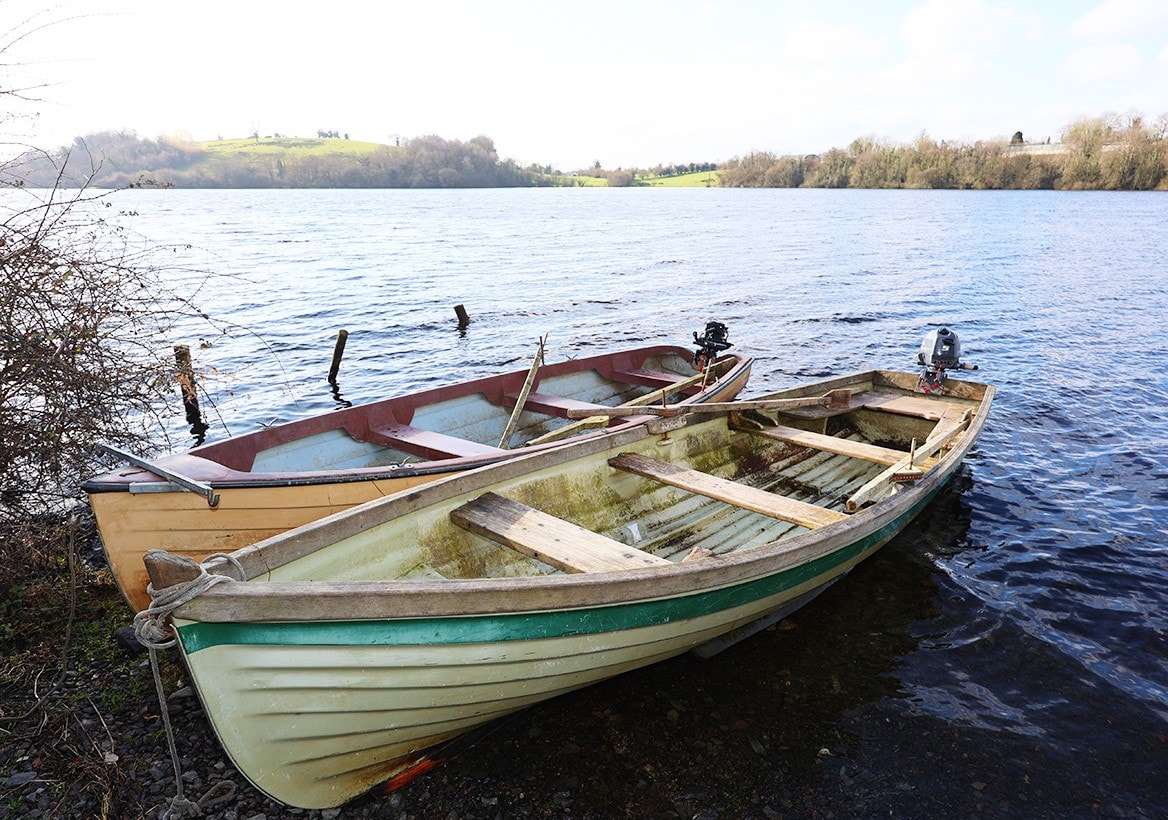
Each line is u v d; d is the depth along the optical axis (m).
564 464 5.71
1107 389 12.18
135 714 4.38
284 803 3.61
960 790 4.02
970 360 14.23
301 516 5.21
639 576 3.84
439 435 6.54
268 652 3.11
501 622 3.53
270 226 52.88
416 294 23.09
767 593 4.78
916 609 5.85
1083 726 4.57
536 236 44.97
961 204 80.75
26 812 3.64
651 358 10.26
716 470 7.19
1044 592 6.13
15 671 4.73
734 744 4.30
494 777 4.00
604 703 4.63
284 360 14.99
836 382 8.61
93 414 5.59
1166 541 7.02
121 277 5.90
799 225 52.91
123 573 4.86
